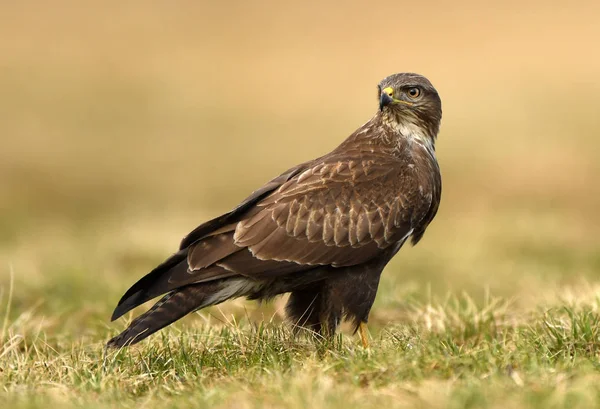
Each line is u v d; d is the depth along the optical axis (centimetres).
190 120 4044
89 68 4878
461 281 1524
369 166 916
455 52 4712
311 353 816
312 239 881
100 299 1245
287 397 655
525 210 2388
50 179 3027
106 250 1666
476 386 656
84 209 2745
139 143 3634
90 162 3312
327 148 3588
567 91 4022
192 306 859
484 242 1867
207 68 4922
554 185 2697
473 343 930
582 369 707
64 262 1560
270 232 874
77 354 884
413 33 5100
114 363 825
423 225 966
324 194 893
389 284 1244
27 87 4466
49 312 1184
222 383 739
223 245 866
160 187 3038
